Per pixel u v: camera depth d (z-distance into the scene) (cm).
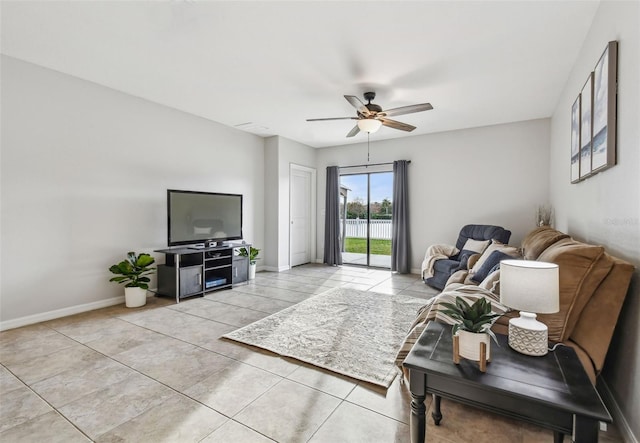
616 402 159
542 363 122
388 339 261
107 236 355
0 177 280
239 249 511
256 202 566
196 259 409
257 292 421
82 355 233
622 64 161
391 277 523
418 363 123
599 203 202
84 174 334
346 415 166
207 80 331
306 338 262
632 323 143
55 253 314
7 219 284
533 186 461
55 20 228
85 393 185
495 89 349
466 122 475
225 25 233
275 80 329
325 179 659
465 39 250
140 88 354
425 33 242
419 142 552
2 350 241
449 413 168
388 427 157
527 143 464
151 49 269
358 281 491
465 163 511
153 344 253
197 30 240
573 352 132
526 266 136
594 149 202
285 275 538
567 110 321
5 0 205
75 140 327
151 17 224
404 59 282
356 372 207
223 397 181
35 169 300
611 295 147
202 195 425
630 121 149
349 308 347
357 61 286
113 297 361
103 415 165
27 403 175
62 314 318
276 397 182
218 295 405
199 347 248
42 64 298
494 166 489
